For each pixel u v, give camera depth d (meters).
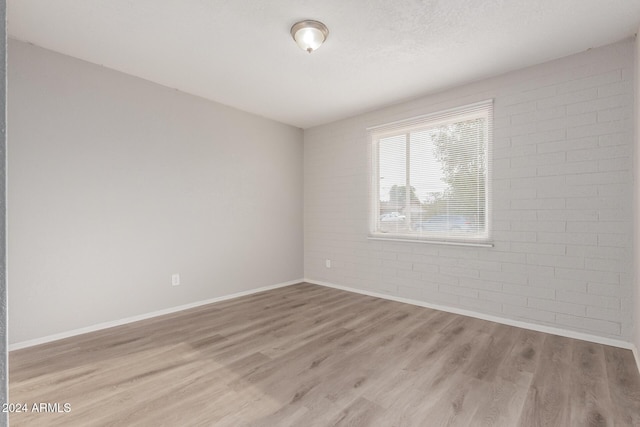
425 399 1.84
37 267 2.60
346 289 4.44
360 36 2.48
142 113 3.23
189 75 3.17
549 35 2.45
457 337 2.73
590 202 2.63
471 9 2.16
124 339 2.70
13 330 2.49
